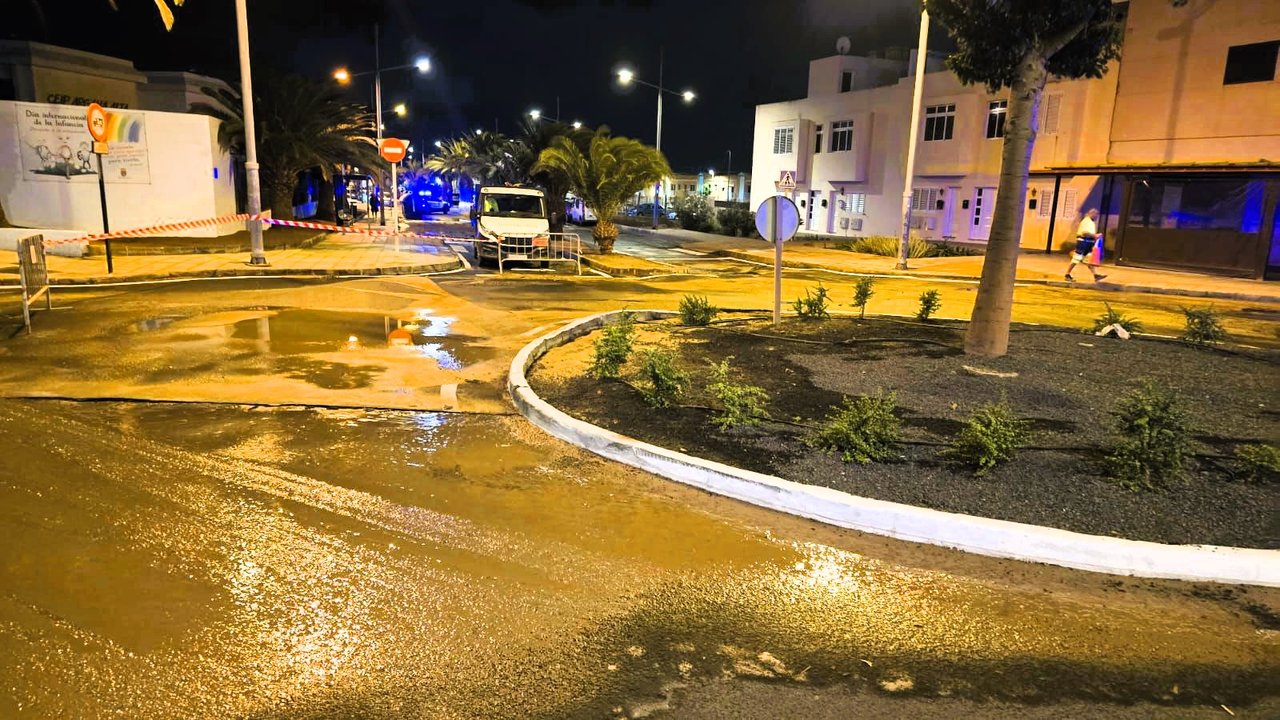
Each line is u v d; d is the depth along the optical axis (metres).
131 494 5.32
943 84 34.91
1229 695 3.52
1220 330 10.70
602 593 4.29
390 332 11.45
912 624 4.06
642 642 3.83
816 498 5.28
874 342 10.12
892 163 38.41
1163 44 26.08
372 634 3.81
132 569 4.33
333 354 9.84
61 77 27.55
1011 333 10.73
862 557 4.78
